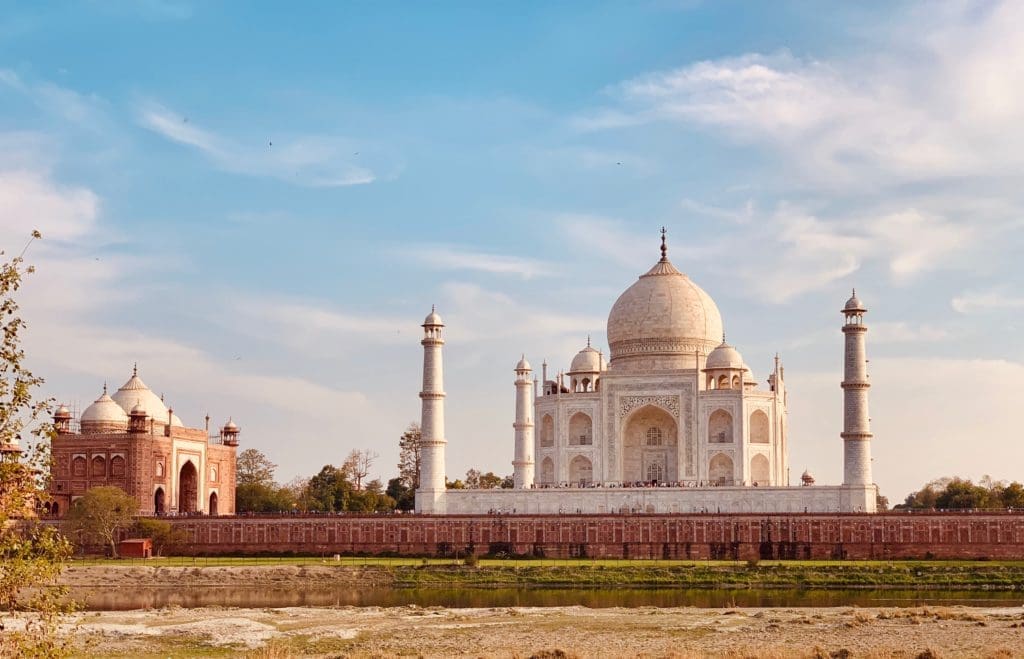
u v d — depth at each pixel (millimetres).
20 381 54188
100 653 98438
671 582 160875
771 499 192000
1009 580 157250
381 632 110500
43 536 55750
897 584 157500
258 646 103000
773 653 93875
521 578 165000
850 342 191500
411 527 197750
